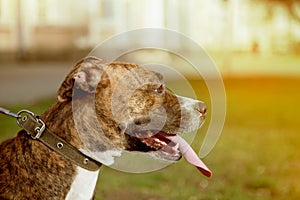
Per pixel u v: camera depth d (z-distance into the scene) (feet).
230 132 40.57
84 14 85.71
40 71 75.15
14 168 12.92
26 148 12.96
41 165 12.80
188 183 27.20
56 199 12.80
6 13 86.63
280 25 79.25
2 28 86.17
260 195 25.38
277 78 68.18
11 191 12.78
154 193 25.22
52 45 85.51
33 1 86.53
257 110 49.60
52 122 12.94
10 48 86.17
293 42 81.15
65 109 12.87
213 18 79.87
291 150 34.68
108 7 85.05
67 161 12.81
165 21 80.89
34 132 12.87
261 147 35.63
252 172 29.37
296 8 68.80
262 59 81.92
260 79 67.46
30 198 12.76
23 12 86.43
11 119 40.78
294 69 75.36
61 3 86.22
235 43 80.59
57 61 84.94
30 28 86.43
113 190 25.20
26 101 51.75
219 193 25.32
